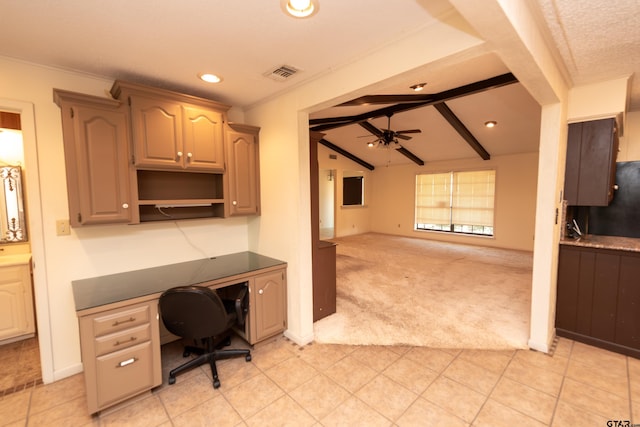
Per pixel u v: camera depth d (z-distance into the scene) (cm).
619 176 304
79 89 215
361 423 173
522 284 427
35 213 203
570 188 267
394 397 194
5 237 275
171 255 265
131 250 244
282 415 180
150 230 253
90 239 225
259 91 252
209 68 209
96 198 197
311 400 193
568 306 267
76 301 180
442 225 802
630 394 194
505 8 116
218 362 235
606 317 249
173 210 263
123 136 205
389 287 415
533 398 191
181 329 203
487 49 148
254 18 151
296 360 238
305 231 258
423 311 330
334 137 742
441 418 175
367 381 211
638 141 329
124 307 183
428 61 163
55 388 207
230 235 302
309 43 177
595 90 246
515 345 256
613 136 246
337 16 150
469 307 341
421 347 255
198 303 192
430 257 602
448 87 384
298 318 261
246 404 190
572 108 257
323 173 1063
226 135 257
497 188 693
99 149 197
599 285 251
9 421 177
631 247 239
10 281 261
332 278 322
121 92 204
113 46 178
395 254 631
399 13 150
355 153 859
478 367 226
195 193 272
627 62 209
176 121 226
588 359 235
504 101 446
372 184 958
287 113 253
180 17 149
